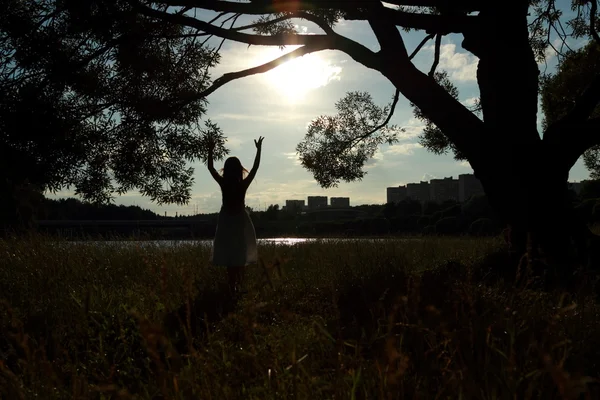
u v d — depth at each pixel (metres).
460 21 8.98
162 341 2.11
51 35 8.54
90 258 8.62
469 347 3.23
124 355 4.02
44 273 7.11
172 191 10.10
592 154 21.28
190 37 10.06
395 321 3.93
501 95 8.55
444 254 10.30
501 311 3.61
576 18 12.77
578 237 8.16
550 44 12.90
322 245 11.99
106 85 9.39
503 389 2.53
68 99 9.39
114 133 9.55
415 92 8.81
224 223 7.25
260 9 8.59
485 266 7.88
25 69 8.59
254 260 7.31
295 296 6.09
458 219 29.84
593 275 5.83
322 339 3.16
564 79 13.26
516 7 8.54
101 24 8.41
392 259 8.27
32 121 8.25
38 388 2.80
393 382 2.21
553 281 6.11
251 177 7.46
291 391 2.65
